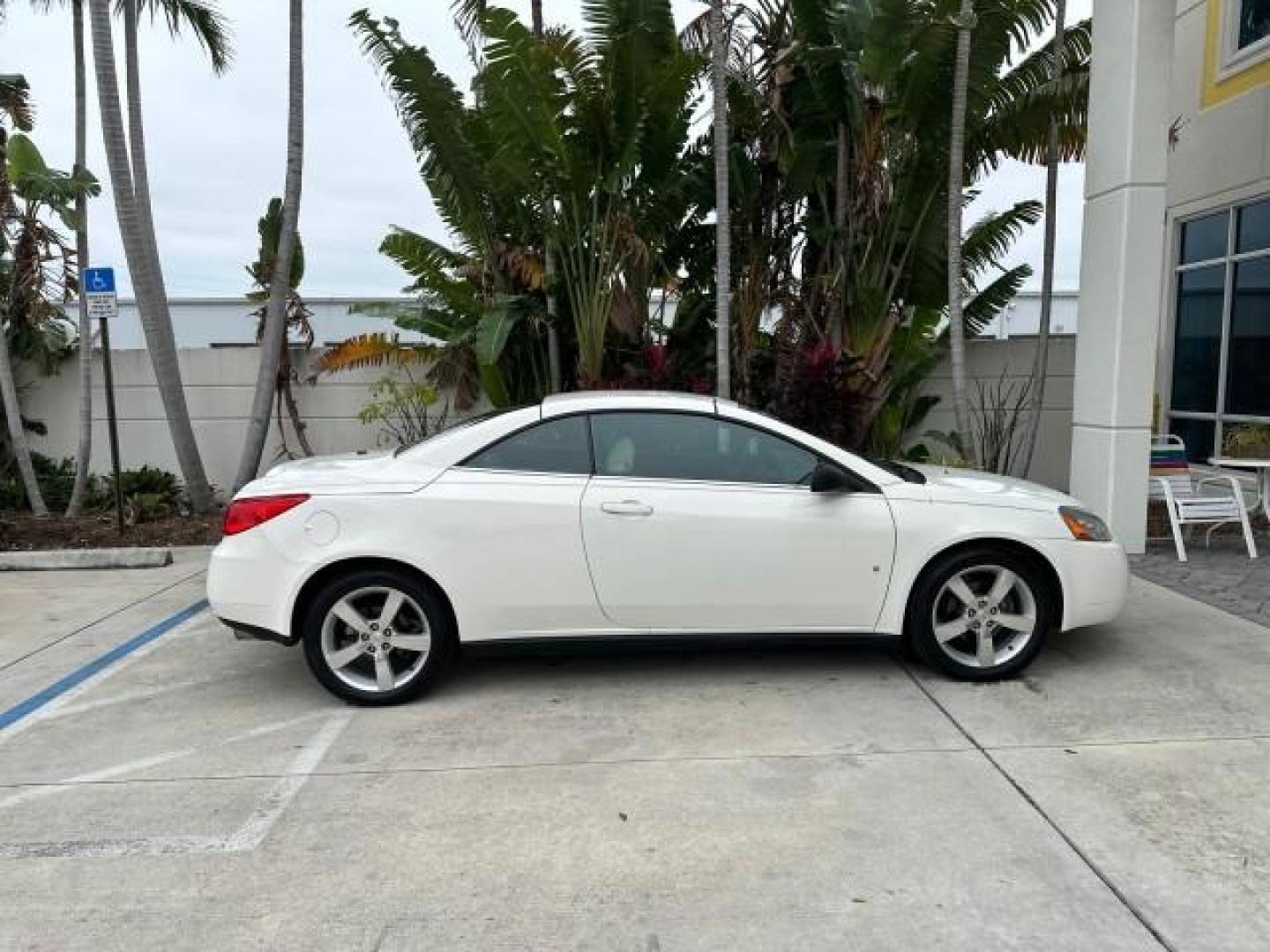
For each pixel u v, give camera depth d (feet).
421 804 12.16
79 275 32.48
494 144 30.76
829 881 10.22
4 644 19.63
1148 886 10.03
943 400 34.76
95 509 33.42
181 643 19.53
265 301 35.68
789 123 31.22
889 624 15.94
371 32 28.25
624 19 28.07
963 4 24.73
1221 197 36.14
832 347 30.25
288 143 30.89
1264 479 26.09
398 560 15.21
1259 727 14.08
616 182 29.12
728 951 9.11
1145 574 23.07
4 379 32.45
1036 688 15.81
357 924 9.62
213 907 9.95
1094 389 25.16
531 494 15.39
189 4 31.96
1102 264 24.76
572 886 10.24
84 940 9.43
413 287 34.91
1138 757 13.12
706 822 11.57
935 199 29.96
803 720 14.69
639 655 17.97
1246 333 35.22
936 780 12.54
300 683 16.90
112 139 29.22
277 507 15.34
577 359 33.53
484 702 15.74
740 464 15.87
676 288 35.47
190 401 35.63
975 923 9.46
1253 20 34.63
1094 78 24.86
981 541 15.92
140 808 12.19
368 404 35.50
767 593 15.62
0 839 11.44
